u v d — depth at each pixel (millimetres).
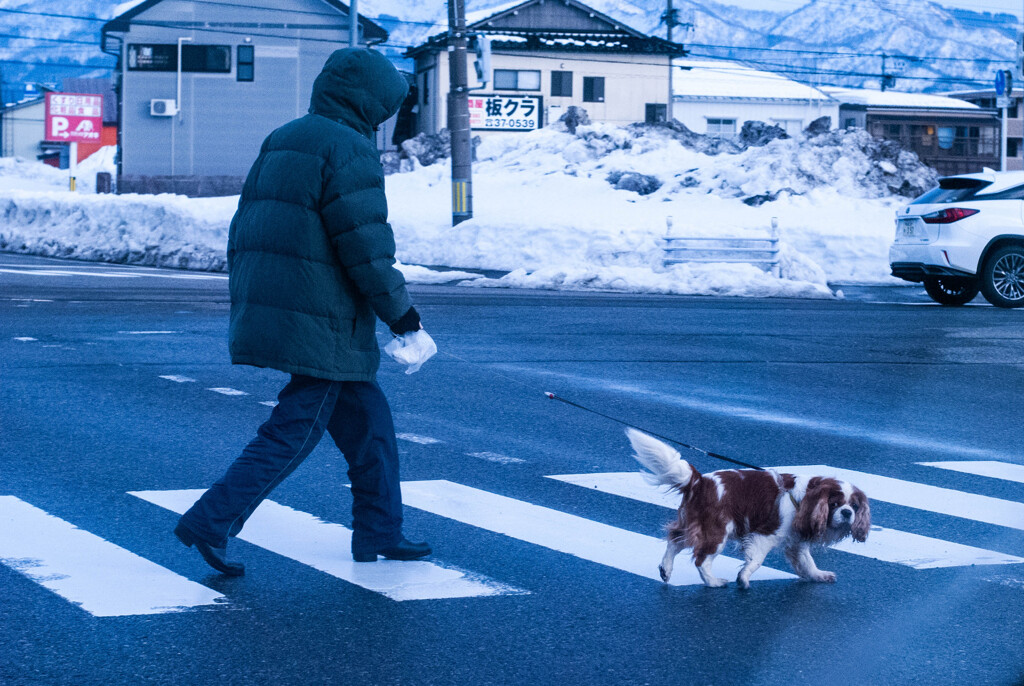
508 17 54812
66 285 18672
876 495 6180
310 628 3965
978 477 6676
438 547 5039
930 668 3689
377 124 4625
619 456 7051
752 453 7172
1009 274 17484
